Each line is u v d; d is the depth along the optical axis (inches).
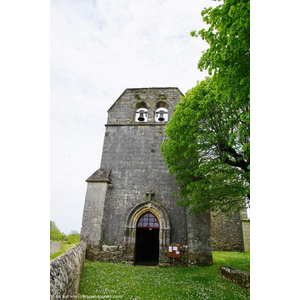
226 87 292.0
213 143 426.6
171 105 730.2
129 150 682.2
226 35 268.5
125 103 749.9
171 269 510.9
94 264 513.0
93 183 629.9
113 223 604.1
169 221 585.0
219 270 424.5
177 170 509.4
